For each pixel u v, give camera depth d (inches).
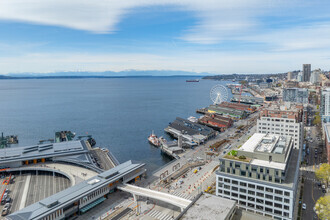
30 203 5536.4
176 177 6973.4
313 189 6087.6
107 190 5684.1
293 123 7746.1
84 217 4921.3
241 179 4771.2
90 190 5255.9
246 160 4845.0
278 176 4451.3
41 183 6643.7
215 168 7534.5
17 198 5777.6
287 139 5895.7
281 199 4409.5
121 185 5925.2
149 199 5605.3
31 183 6643.7
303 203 5442.9
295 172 4990.2
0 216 4982.8
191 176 7037.4
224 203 3595.0
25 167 7322.8
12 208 5319.9
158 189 6205.7
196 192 6003.9
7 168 7234.3
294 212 5098.4
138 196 5753.0
